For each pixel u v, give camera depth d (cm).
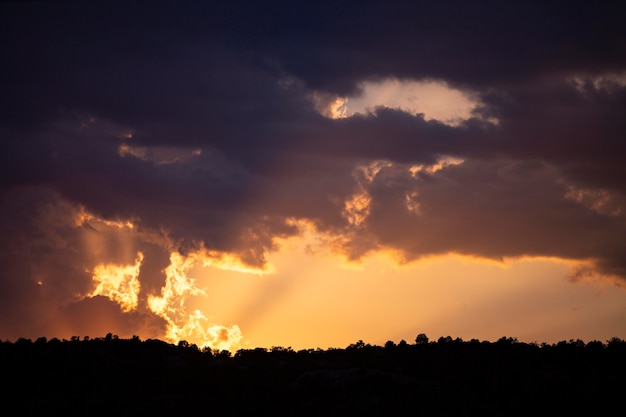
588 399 11175
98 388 11956
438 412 10875
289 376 12606
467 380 11912
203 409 11350
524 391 11569
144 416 11119
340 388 11550
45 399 11425
